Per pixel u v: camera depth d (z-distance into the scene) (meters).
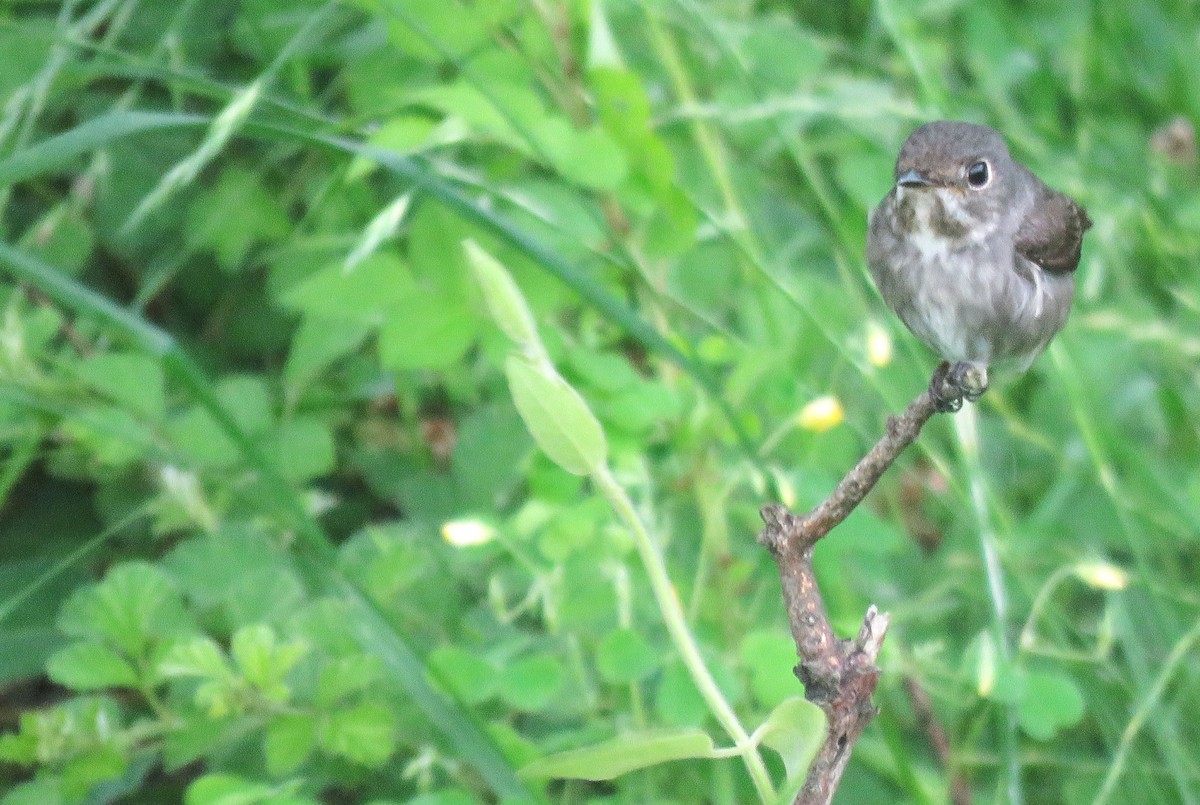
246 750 6.25
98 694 6.79
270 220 7.81
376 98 7.88
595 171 6.52
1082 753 7.27
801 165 7.81
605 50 7.11
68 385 6.72
